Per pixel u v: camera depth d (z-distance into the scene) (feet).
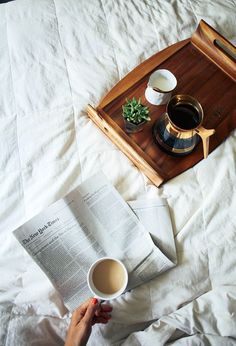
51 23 3.99
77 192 3.43
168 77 3.75
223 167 3.63
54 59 3.86
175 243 3.38
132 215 3.43
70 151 3.59
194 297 3.25
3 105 3.67
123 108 3.58
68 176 3.48
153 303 3.21
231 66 3.90
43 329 3.07
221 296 3.16
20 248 3.26
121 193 3.52
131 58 3.97
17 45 3.87
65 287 3.20
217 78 3.93
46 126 3.62
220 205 3.49
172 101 3.52
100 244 3.34
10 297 3.12
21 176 3.45
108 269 3.18
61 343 3.13
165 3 4.24
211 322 3.08
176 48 3.98
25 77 3.76
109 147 3.66
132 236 3.38
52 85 3.77
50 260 3.24
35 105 3.68
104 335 3.12
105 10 4.11
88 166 3.55
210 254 3.35
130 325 3.19
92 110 3.64
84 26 4.01
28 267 3.23
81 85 3.80
